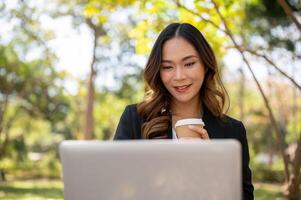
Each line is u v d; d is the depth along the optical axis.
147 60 1.93
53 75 18.14
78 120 21.91
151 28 4.25
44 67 17.86
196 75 1.86
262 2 7.41
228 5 3.98
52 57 16.89
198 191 1.32
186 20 3.98
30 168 20.42
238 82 20.98
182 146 1.31
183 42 1.85
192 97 1.91
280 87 17.45
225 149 1.30
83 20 15.99
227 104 2.07
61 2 14.69
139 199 1.34
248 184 1.96
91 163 1.36
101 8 4.30
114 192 1.36
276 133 4.36
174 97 1.98
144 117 2.02
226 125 1.98
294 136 16.19
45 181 17.00
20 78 17.39
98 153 1.35
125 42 17.52
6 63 16.53
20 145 20.05
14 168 20.27
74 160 1.38
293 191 4.12
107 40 6.23
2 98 18.00
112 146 1.34
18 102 19.39
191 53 1.84
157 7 4.14
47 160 21.61
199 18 3.97
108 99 21.95
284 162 4.25
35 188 12.16
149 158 1.33
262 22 8.71
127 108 2.07
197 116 2.01
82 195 1.39
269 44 9.02
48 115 20.70
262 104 19.94
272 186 14.98
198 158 1.31
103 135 23.41
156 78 1.97
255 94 21.22
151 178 1.33
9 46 16.08
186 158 1.31
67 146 1.38
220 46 4.11
